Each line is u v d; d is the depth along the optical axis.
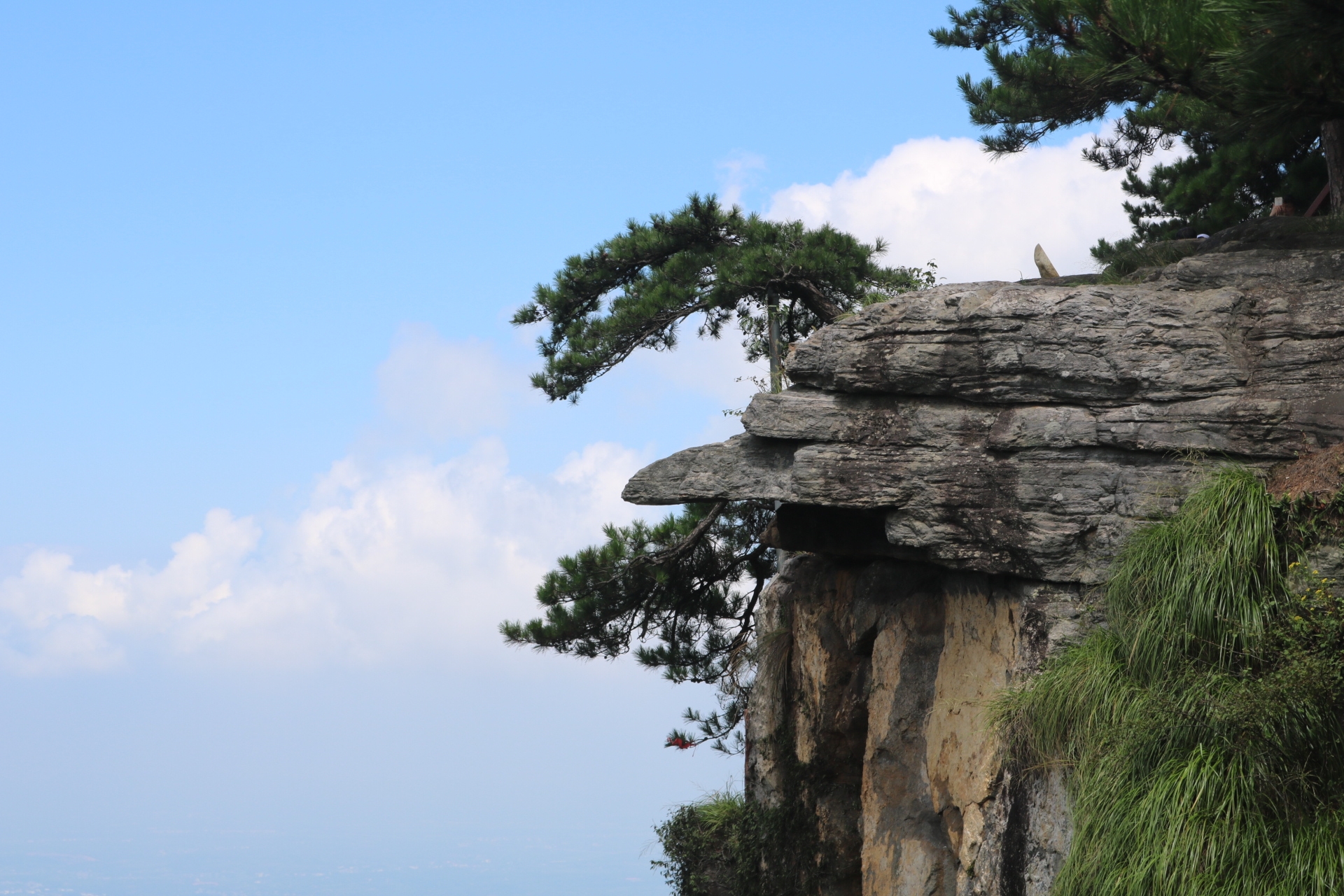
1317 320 7.07
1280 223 8.32
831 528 9.10
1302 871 5.25
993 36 15.89
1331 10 5.97
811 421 8.20
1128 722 6.14
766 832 10.16
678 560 17.05
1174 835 5.56
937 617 8.73
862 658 9.52
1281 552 6.30
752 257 16.16
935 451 7.85
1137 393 7.30
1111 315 7.44
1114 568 6.95
